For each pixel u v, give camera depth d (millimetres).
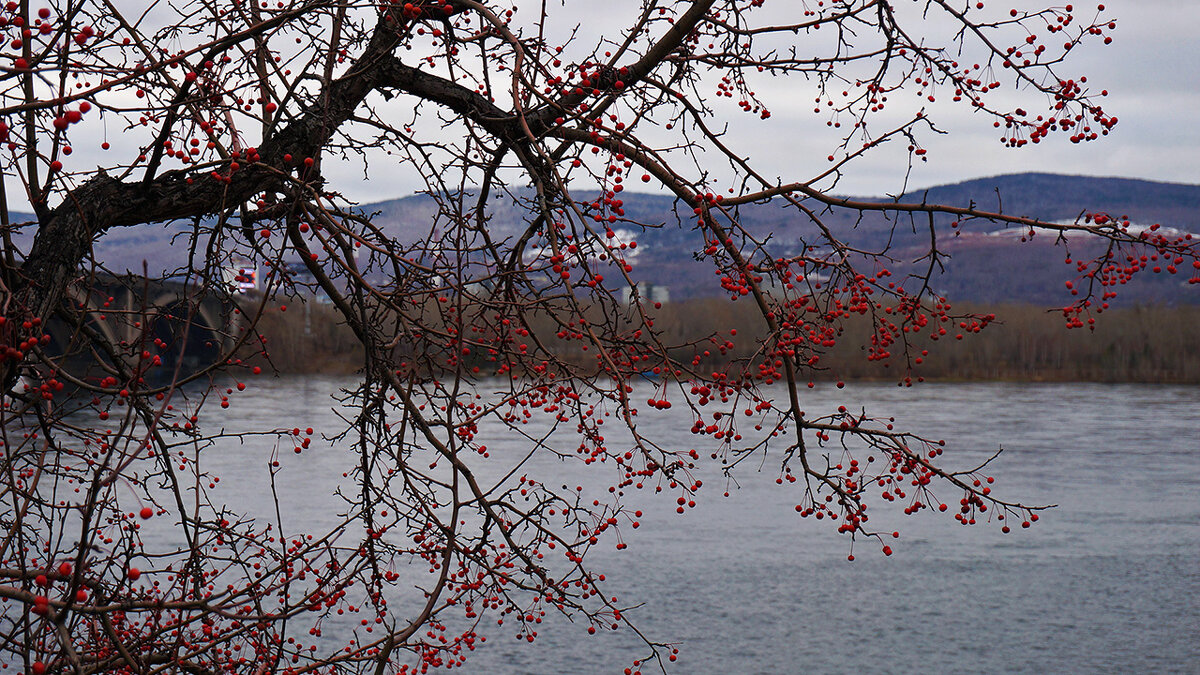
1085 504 31203
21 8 4855
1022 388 68062
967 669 17578
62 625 3572
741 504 31266
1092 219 4957
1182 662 18109
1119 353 77000
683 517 29297
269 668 5348
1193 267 4773
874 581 23078
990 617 20609
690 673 17078
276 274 5129
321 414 44562
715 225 4977
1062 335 74562
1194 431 46875
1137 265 4855
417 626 4867
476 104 5867
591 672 16844
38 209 5023
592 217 4750
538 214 5359
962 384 71125
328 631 17266
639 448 4824
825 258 5219
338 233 5148
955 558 25438
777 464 36156
